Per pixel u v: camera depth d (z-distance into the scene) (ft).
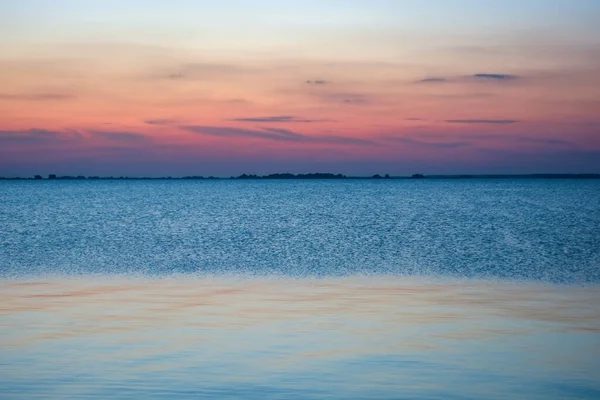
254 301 62.54
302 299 63.82
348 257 107.24
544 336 47.60
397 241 134.72
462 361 40.86
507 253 113.19
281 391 35.04
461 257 107.04
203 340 46.06
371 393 34.73
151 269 91.66
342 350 43.42
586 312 56.95
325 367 39.45
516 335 47.93
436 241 134.82
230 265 96.78
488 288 71.87
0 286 72.90
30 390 34.91
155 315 55.16
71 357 41.45
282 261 101.91
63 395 34.14
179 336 47.29
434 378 37.40
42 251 118.11
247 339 46.37
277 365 39.86
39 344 44.80
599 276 83.10
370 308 58.75
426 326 50.96
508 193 483.92
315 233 153.89
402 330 49.49
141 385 35.86
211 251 117.80
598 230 162.71
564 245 127.34
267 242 133.69
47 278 80.79
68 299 63.46
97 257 108.37
